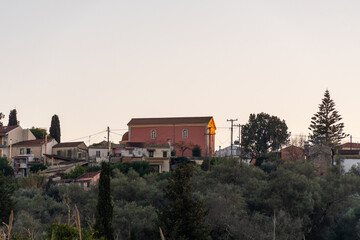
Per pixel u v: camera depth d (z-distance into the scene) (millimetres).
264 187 100750
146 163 139000
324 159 136500
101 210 64000
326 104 183750
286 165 120875
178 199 72000
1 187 82562
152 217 83938
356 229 87562
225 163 115375
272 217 86938
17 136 170875
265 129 177375
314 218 95500
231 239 79438
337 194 97125
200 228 71000
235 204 89188
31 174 117500
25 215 79625
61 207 91188
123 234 79938
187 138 176000
